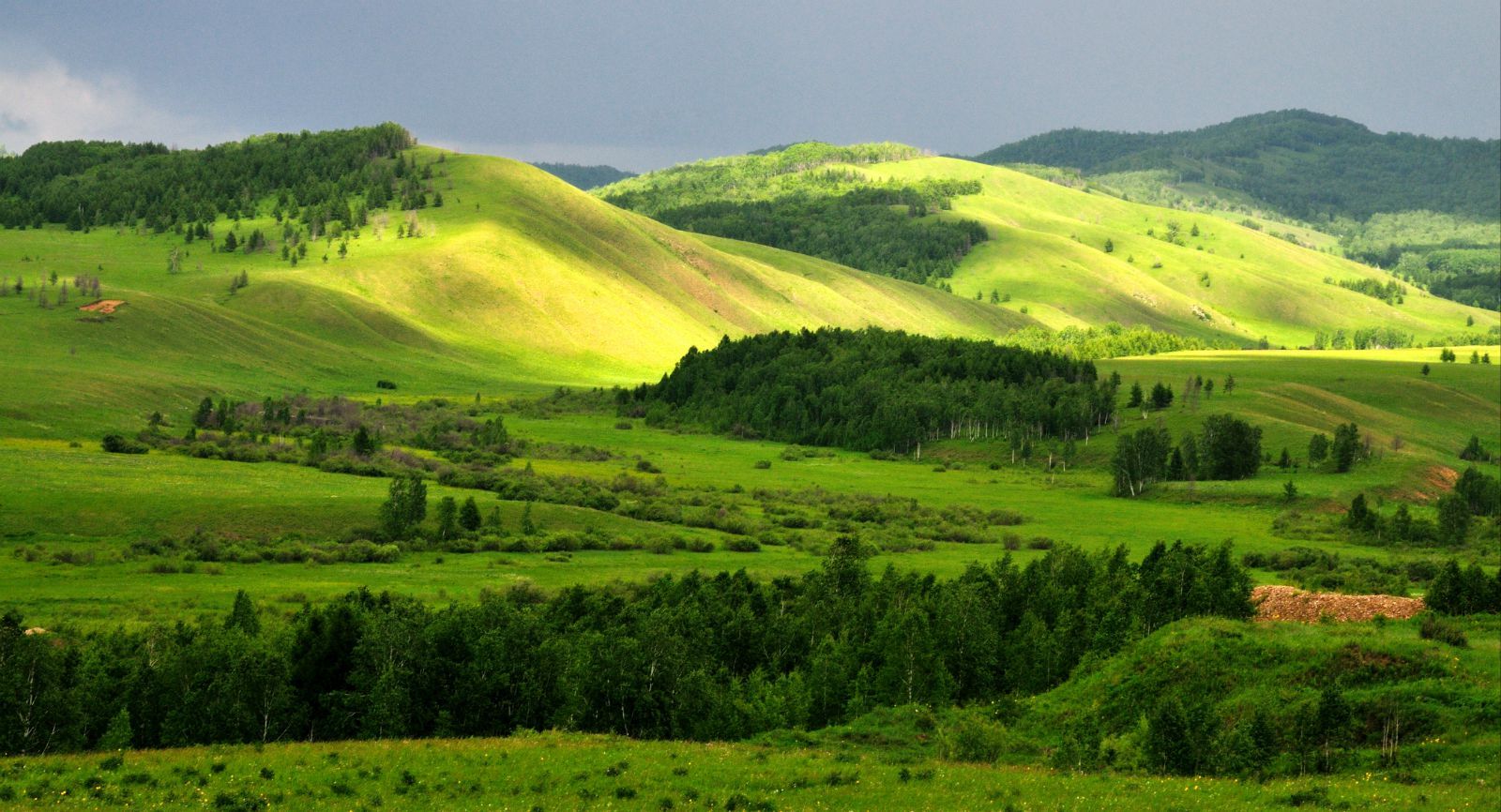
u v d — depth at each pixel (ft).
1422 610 282.77
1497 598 276.21
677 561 504.84
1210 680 228.02
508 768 187.32
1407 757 188.34
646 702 255.70
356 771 183.01
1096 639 283.18
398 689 247.09
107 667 257.14
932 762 203.51
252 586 412.57
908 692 276.41
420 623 269.85
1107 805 163.02
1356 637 227.40
